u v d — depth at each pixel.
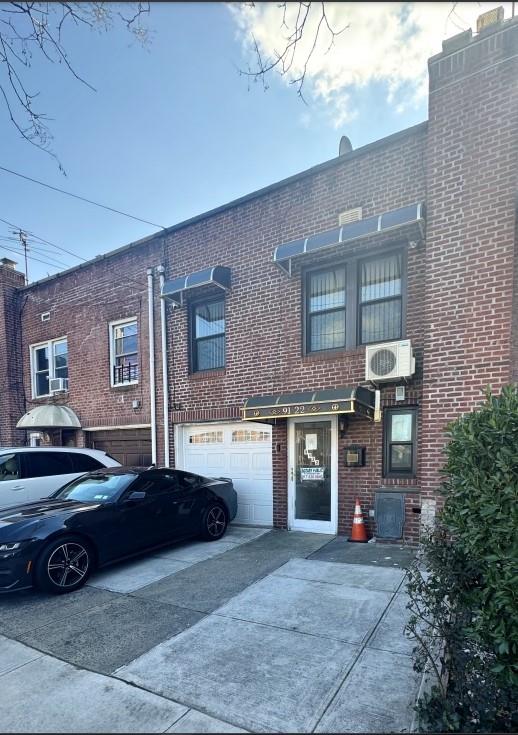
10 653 3.62
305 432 7.43
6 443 12.73
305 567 5.44
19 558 4.71
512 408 2.76
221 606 4.38
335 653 3.38
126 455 10.52
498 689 2.62
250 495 8.20
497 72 5.54
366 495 6.73
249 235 8.21
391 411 6.64
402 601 4.27
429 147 5.99
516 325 5.60
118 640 3.76
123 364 10.60
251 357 8.12
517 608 2.57
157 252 9.73
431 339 5.88
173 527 6.32
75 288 11.56
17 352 13.06
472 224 5.66
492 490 2.71
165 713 2.75
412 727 2.54
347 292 7.11
